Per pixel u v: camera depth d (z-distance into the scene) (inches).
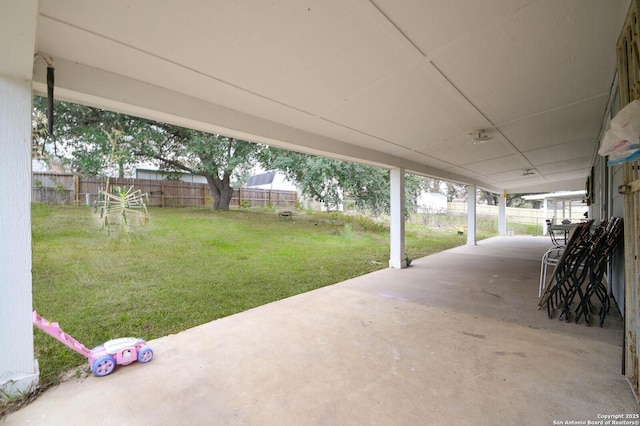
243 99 113.7
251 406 70.2
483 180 383.2
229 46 78.4
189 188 479.5
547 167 284.5
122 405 71.0
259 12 65.2
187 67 89.1
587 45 80.4
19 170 72.8
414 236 443.8
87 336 113.0
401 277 199.9
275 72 92.8
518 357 90.7
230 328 116.6
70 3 60.6
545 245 367.2
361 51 82.0
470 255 290.8
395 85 102.7
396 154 217.3
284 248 299.7
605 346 96.7
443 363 88.1
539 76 97.8
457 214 703.7
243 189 557.6
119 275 192.1
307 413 67.5
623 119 59.4
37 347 103.7
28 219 74.1
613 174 139.3
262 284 186.5
